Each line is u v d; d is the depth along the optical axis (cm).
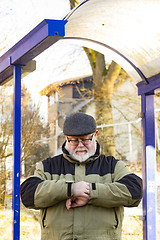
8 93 746
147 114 382
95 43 379
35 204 281
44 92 955
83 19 323
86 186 274
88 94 1436
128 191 276
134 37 349
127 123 1070
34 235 606
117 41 364
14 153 319
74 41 379
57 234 278
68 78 1383
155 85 363
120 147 1055
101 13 319
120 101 1170
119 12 319
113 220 281
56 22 261
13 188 315
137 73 386
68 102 957
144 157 379
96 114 991
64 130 287
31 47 289
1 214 676
